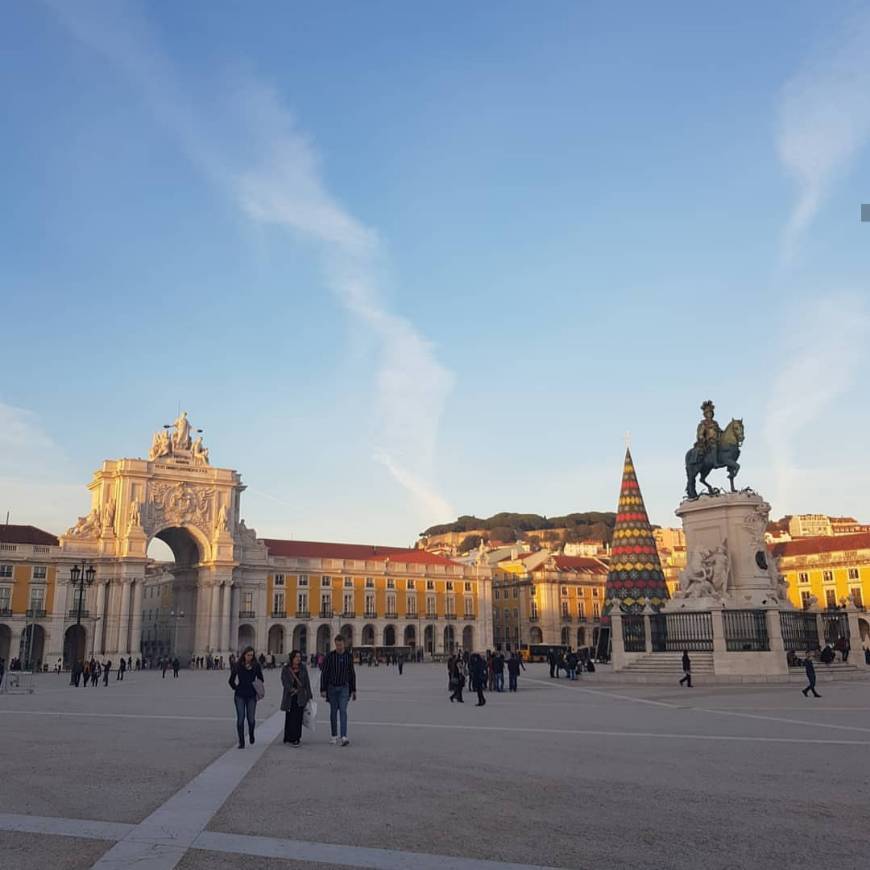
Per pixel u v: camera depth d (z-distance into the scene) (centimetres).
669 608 2484
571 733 1066
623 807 604
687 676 2081
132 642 5256
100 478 5512
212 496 5825
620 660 2527
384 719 1296
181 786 683
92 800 625
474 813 585
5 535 5275
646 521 3800
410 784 694
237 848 491
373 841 509
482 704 1638
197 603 5784
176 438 5850
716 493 2541
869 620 5691
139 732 1107
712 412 2620
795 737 1002
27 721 1284
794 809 598
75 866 453
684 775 735
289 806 606
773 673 2150
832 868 459
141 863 459
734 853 487
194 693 2209
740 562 2427
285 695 959
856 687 1948
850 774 738
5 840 507
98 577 5262
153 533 5544
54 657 5041
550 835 525
